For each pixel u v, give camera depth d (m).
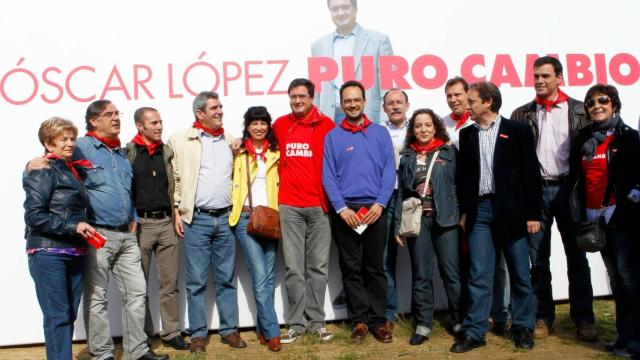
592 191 3.75
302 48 4.76
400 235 4.17
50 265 3.43
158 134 4.14
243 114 4.71
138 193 4.14
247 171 4.30
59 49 4.56
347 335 4.33
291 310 4.36
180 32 4.66
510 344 4.03
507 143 3.84
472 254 3.94
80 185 3.53
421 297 4.17
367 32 4.80
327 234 4.33
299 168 4.29
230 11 4.71
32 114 4.52
